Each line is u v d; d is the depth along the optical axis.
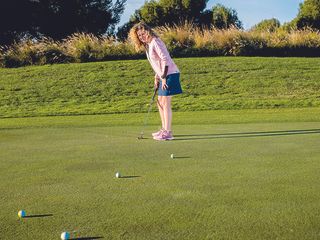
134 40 6.78
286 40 20.78
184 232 2.63
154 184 3.69
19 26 31.25
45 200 3.30
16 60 19.19
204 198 3.26
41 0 31.31
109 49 19.64
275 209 2.99
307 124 7.56
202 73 16.27
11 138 6.53
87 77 16.20
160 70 6.67
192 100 12.94
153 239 2.54
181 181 3.77
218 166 4.30
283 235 2.55
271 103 12.06
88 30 33.72
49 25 32.06
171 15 41.78
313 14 37.78
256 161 4.49
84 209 3.07
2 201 3.29
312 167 4.17
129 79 15.79
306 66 17.09
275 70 16.53
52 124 8.73
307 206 3.03
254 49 20.08
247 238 2.52
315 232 2.59
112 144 5.84
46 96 14.04
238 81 15.23
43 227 2.75
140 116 10.15
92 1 33.66
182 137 6.36
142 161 4.65
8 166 4.51
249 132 6.64
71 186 3.68
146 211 3.00
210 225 2.73
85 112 11.41
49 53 19.45
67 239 2.56
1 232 2.67
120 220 2.84
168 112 6.45
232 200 3.20
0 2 29.83
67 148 5.56
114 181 3.82
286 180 3.71
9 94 14.36
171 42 19.98
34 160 4.80
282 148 5.18
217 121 8.52
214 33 20.66
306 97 13.02
